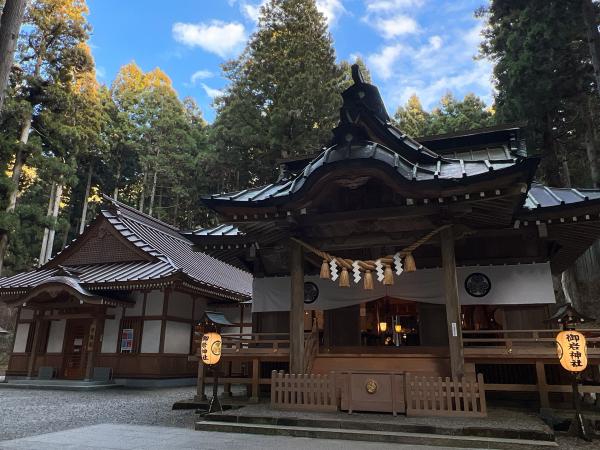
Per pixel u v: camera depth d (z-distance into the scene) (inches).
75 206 1467.8
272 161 1120.2
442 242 340.8
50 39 1043.3
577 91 714.8
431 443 249.8
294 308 366.0
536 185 464.8
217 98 1362.0
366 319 631.2
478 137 534.0
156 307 693.3
